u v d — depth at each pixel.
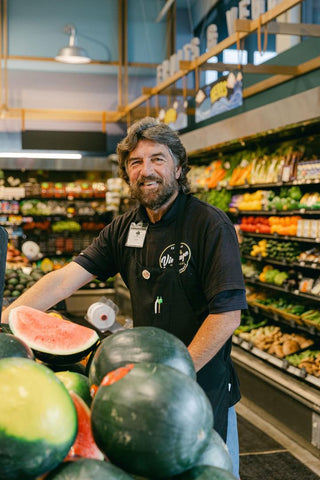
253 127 4.39
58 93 9.35
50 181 8.66
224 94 4.14
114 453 0.71
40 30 8.90
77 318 3.04
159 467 0.70
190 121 8.05
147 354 0.86
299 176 4.54
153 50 9.40
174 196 1.78
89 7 9.06
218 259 1.63
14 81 9.16
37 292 1.71
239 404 4.67
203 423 0.73
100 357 0.88
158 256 1.78
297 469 3.48
